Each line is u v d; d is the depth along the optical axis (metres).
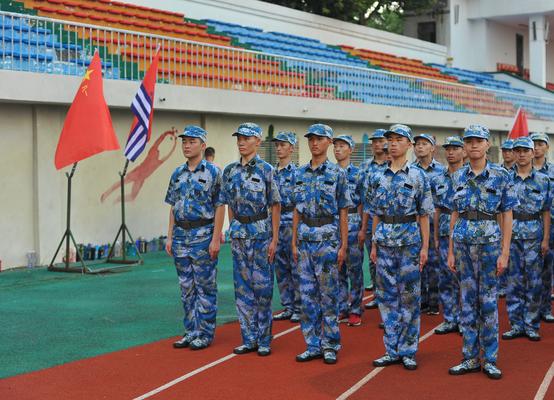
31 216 13.98
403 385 6.50
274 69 19.70
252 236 7.46
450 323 8.65
